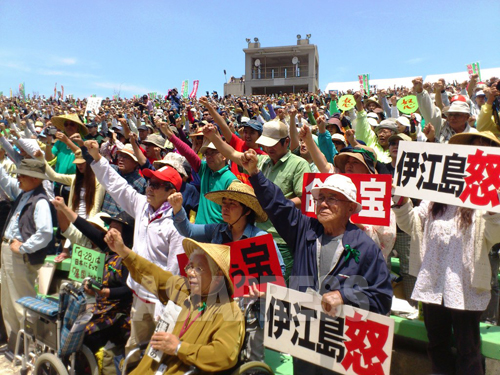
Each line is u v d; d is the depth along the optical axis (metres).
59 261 6.34
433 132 5.15
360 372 2.64
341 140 6.34
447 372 3.47
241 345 2.97
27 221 5.21
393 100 9.63
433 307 3.44
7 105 23.89
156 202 4.16
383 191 3.37
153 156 6.91
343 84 22.30
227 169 4.94
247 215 3.74
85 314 3.92
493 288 4.21
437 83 7.14
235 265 3.37
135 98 27.41
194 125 9.02
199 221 4.90
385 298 2.75
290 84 43.41
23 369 4.50
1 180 6.13
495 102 5.54
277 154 4.68
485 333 3.69
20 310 5.22
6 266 5.32
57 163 7.63
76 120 7.41
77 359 4.05
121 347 4.05
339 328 2.72
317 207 2.99
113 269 4.20
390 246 3.88
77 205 6.08
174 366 2.99
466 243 3.22
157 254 4.05
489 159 3.03
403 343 4.14
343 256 2.86
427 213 3.53
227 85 45.47
